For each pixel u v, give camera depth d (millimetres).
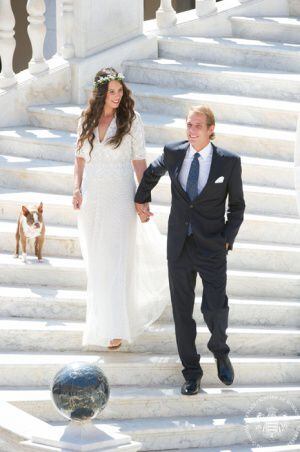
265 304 21906
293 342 21594
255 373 20953
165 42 29438
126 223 20484
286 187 24438
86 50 28109
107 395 14750
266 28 29859
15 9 39562
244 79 27234
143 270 20812
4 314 21469
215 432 19953
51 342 20906
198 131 19156
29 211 21828
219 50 28891
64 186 24766
